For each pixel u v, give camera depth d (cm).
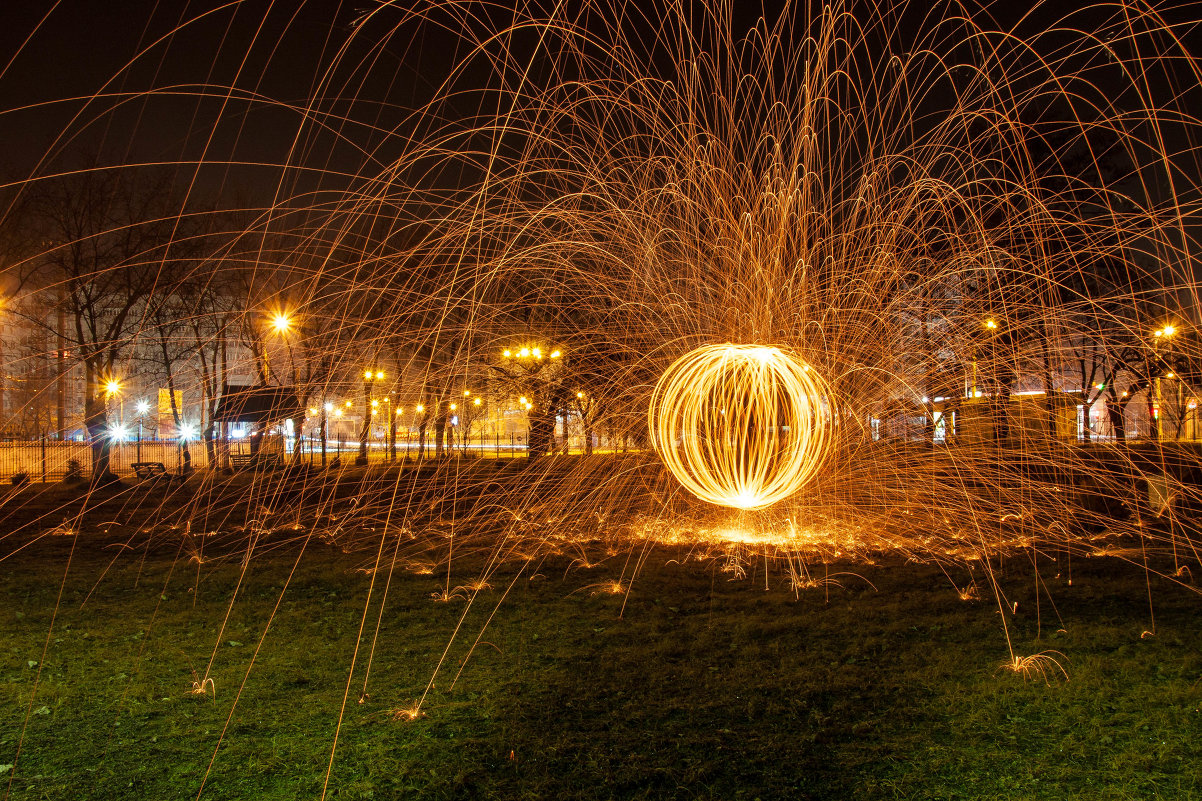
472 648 641
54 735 473
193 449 3297
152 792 398
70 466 2516
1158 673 541
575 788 398
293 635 695
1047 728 459
